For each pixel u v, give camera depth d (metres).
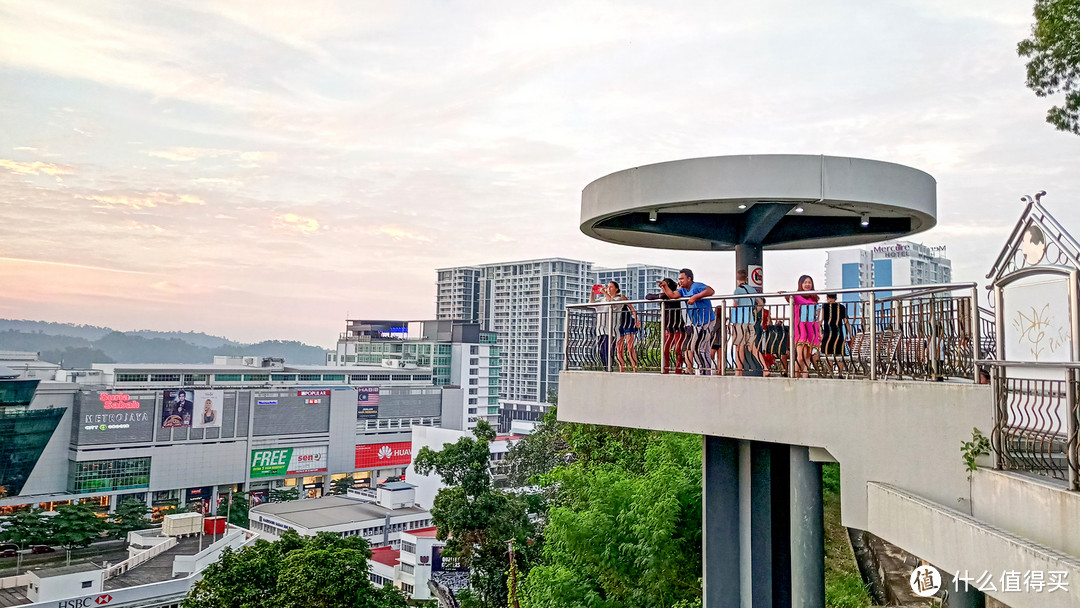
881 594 14.30
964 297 7.20
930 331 7.46
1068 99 14.24
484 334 153.50
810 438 7.78
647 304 10.24
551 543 18.08
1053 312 5.97
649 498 14.20
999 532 4.89
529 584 18.73
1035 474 5.79
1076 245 5.46
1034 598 4.36
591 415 10.53
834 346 8.21
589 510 15.92
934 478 6.69
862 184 9.45
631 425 9.88
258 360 117.56
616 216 11.72
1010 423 6.21
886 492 6.79
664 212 11.77
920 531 6.07
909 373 7.74
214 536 65.38
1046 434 5.66
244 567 26.11
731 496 10.30
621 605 15.06
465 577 52.47
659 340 10.29
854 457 7.37
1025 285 6.52
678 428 9.23
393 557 64.44
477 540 34.28
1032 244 6.17
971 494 6.38
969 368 7.11
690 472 15.02
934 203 10.55
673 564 13.67
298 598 23.98
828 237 12.55
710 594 10.20
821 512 9.48
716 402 8.81
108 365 102.25
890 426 7.08
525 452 48.69
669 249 13.72
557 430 43.62
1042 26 14.38
